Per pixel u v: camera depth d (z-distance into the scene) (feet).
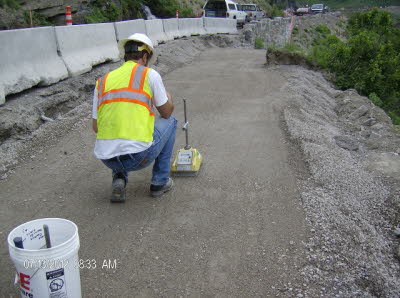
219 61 49.67
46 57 24.91
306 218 13.66
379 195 17.07
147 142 12.81
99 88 13.24
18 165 17.66
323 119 28.71
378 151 23.43
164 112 13.39
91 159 18.52
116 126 12.69
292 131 22.13
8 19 42.55
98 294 10.36
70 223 9.13
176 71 40.93
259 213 14.06
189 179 16.57
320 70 47.83
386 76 48.03
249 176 16.89
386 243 14.11
